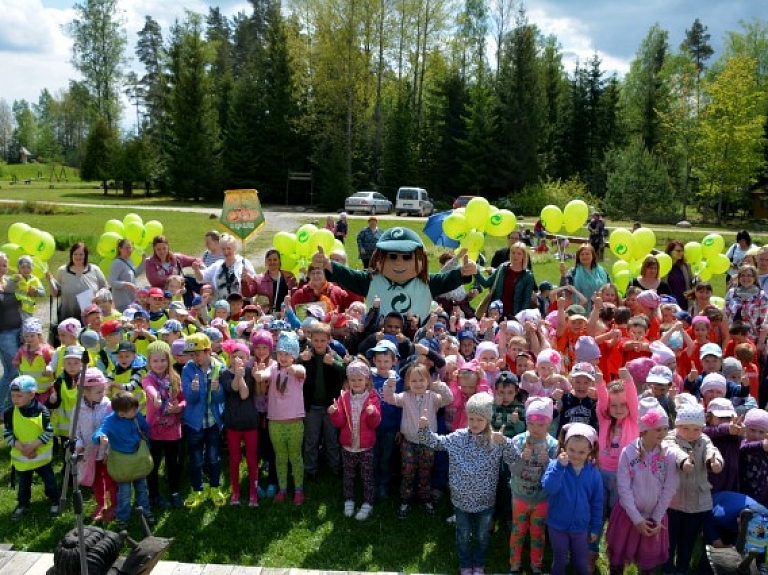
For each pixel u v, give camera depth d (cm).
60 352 672
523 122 4884
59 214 3441
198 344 602
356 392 600
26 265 815
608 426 546
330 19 4528
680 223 3988
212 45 6278
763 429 533
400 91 4938
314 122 4881
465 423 614
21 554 504
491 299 877
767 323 796
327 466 695
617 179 4459
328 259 832
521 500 507
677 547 513
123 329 703
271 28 4878
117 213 3628
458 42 5444
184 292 869
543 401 504
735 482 538
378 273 805
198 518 592
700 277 1137
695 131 4572
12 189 5697
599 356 651
